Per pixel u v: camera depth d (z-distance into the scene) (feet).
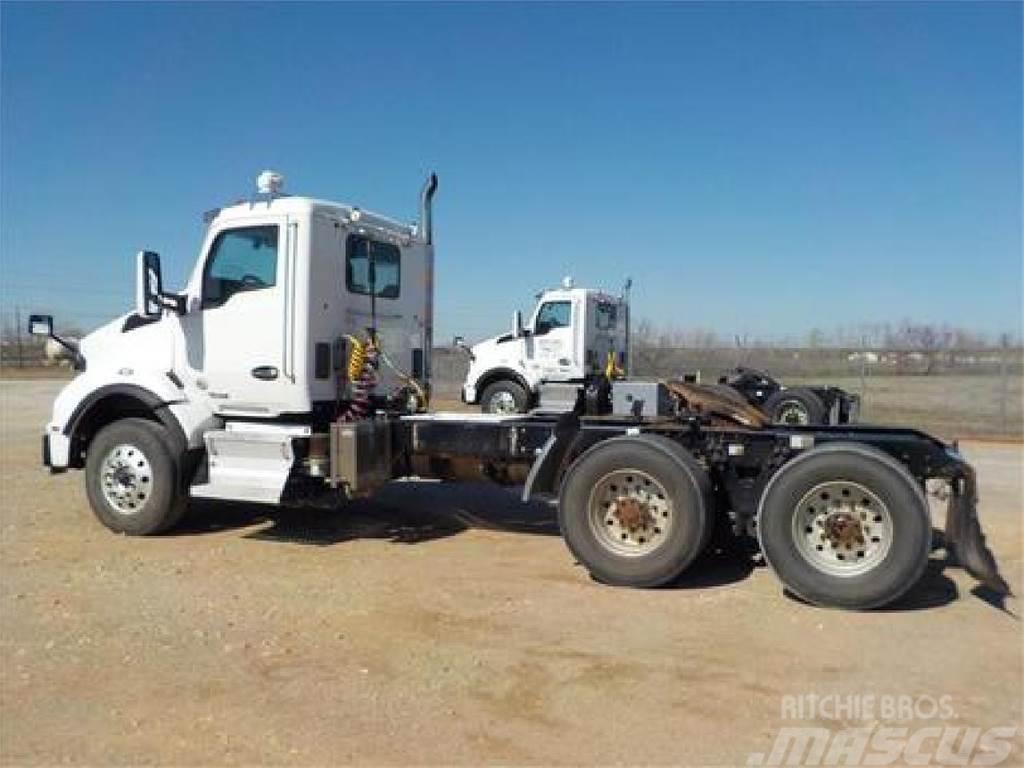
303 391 28.27
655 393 27.43
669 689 17.01
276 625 20.45
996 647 19.43
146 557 26.78
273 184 28.73
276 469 28.48
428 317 34.35
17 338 169.89
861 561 21.99
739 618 21.31
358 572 25.27
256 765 13.94
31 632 19.76
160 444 29.14
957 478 22.82
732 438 24.26
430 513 33.78
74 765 13.91
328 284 29.01
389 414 30.71
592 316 69.97
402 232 32.76
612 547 23.98
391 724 15.42
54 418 30.76
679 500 23.26
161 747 14.52
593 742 14.84
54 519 32.09
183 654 18.53
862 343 101.24
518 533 30.58
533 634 20.03
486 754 14.38
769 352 104.42
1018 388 105.81
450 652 18.83
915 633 20.33
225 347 29.12
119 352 30.71
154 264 28.35
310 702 16.26
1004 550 28.53
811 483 22.20
